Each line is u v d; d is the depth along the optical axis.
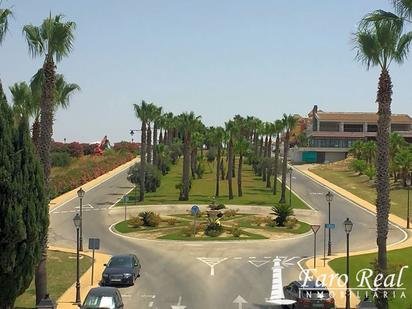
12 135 21.12
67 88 31.45
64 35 27.58
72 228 60.09
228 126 84.56
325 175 116.31
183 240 52.66
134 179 88.69
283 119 81.56
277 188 96.50
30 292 30.98
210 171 120.12
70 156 126.50
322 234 57.25
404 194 87.00
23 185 21.06
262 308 28.09
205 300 29.81
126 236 55.28
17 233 20.64
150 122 97.31
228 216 67.56
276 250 47.78
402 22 27.17
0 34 23.56
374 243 52.28
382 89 27.88
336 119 155.00
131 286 33.41
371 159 119.88
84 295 30.42
